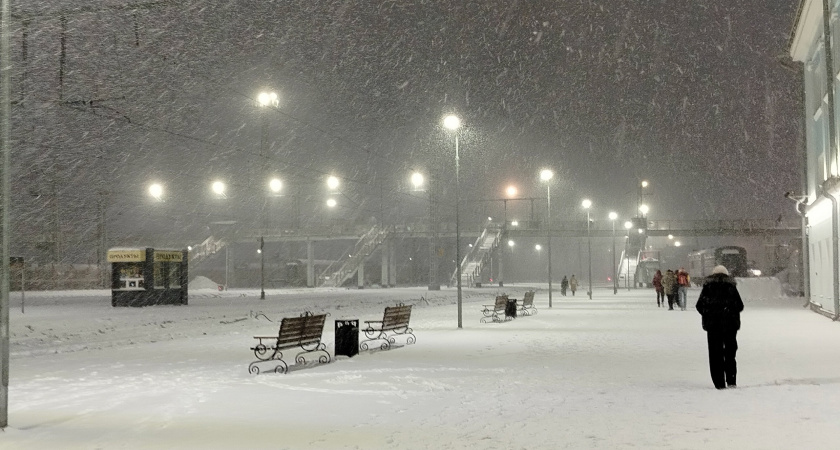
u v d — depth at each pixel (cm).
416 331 2525
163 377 1416
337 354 1761
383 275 8769
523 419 968
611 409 1027
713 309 1203
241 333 2492
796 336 2152
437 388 1256
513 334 2384
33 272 6562
